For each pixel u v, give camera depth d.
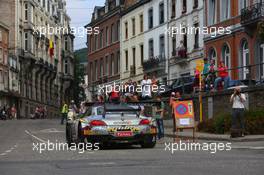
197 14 52.84
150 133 21.19
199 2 52.47
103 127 20.83
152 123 21.41
